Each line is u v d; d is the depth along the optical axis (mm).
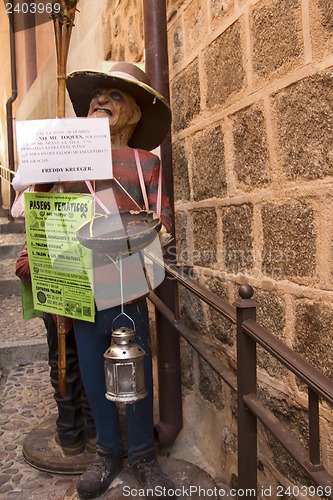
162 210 1994
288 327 1693
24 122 1801
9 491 2182
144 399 2027
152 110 2047
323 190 1479
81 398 2357
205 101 2182
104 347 2025
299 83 1546
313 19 1462
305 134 1538
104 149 1828
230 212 2027
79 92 2080
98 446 2102
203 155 2229
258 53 1748
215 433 2299
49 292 2025
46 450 2398
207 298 1824
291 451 1298
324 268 1500
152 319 2963
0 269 4906
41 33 3807
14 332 3910
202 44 2172
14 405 2986
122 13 3168
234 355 2068
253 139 1823
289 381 1733
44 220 1947
